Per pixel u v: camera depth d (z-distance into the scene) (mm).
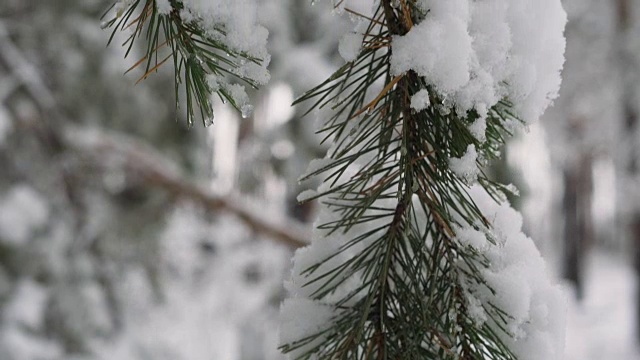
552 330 776
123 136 4824
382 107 747
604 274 20531
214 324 5746
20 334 4012
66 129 4230
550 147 11703
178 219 5426
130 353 4367
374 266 787
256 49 692
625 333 12578
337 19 4531
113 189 4594
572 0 10789
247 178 5266
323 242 830
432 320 718
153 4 723
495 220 802
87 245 4383
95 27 4523
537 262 797
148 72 721
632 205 10867
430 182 722
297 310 799
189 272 5762
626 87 10586
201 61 711
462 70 684
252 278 6051
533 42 767
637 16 10711
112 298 4480
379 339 712
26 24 4383
